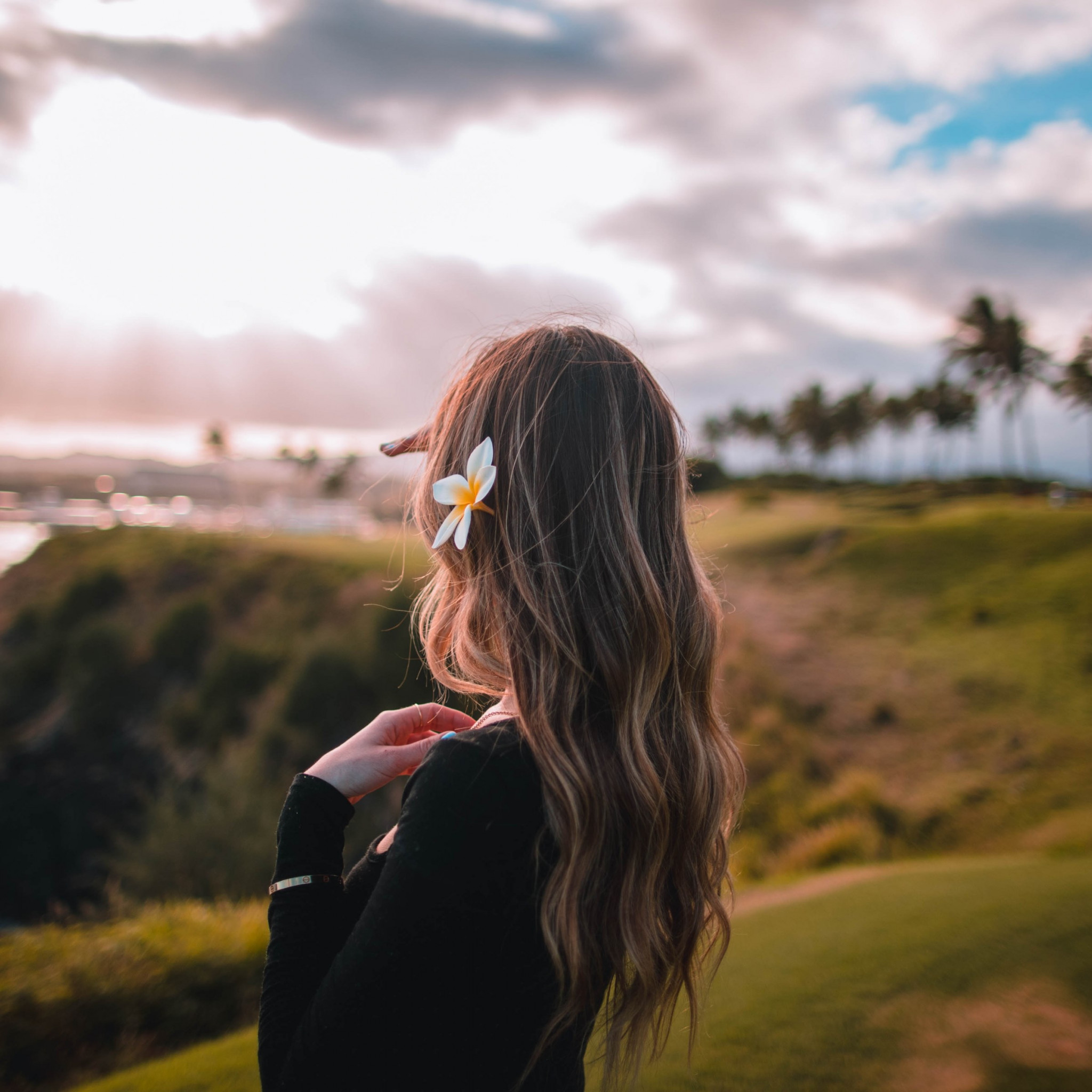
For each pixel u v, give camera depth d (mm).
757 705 19109
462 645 848
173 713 24750
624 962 797
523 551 788
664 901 821
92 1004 4453
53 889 22375
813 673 20969
